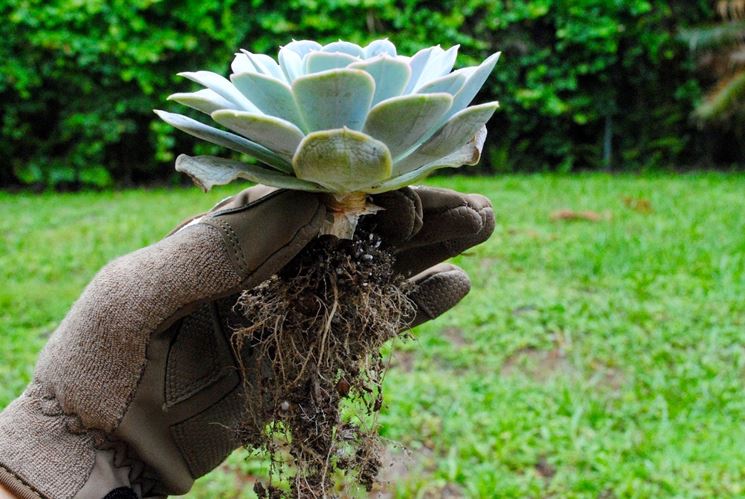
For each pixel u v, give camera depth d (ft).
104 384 1.51
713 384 4.72
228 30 10.19
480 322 5.60
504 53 11.42
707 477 3.86
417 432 4.25
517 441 4.13
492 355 5.15
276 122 1.27
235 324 1.63
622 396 4.69
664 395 4.64
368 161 1.27
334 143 1.24
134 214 8.40
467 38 10.94
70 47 9.73
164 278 1.46
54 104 10.34
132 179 11.03
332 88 1.25
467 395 4.57
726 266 6.49
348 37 10.57
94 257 6.76
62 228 7.78
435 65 1.43
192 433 1.64
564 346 5.24
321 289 1.48
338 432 1.52
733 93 10.88
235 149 1.41
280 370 1.51
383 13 10.59
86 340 1.51
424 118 1.28
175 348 1.60
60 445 1.53
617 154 12.37
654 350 5.14
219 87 1.36
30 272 6.39
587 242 7.26
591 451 4.06
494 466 3.95
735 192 9.68
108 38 9.89
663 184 10.38
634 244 7.10
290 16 10.53
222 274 1.45
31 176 10.25
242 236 1.44
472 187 10.02
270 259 1.44
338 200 1.43
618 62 11.80
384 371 1.58
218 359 1.64
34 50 9.78
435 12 10.98
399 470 3.94
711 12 11.65
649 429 4.29
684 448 4.07
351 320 1.48
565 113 11.79
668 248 7.00
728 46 11.16
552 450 4.11
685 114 12.08
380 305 1.51
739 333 5.33
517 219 8.18
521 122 11.85
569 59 11.55
